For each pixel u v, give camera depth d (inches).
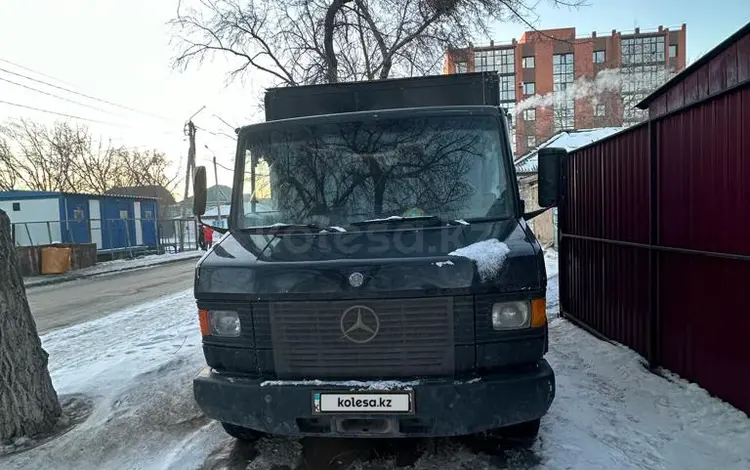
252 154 152.9
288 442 140.5
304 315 112.2
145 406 174.6
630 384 169.6
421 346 109.2
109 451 143.5
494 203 137.5
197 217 165.0
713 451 124.2
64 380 208.1
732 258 138.5
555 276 437.7
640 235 194.7
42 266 690.8
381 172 143.8
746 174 133.6
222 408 115.8
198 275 123.3
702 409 143.9
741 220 136.3
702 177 153.4
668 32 2222.0
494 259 110.7
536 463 122.5
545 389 108.9
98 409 175.3
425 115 147.3
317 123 151.2
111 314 380.5
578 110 1918.1
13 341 152.6
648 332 184.9
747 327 135.9
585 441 131.6
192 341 267.6
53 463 138.1
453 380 108.0
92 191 1449.3
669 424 139.8
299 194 146.0
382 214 138.9
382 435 109.5
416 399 106.3
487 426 107.2
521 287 110.3
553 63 2191.2
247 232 143.9
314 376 112.9
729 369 143.9
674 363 171.9
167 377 205.3
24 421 153.2
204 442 144.7
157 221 1076.5
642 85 1760.6
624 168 207.6
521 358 111.5
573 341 228.4
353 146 147.1
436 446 133.7
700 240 155.0
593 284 242.2
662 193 177.2
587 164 248.1
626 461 121.3
